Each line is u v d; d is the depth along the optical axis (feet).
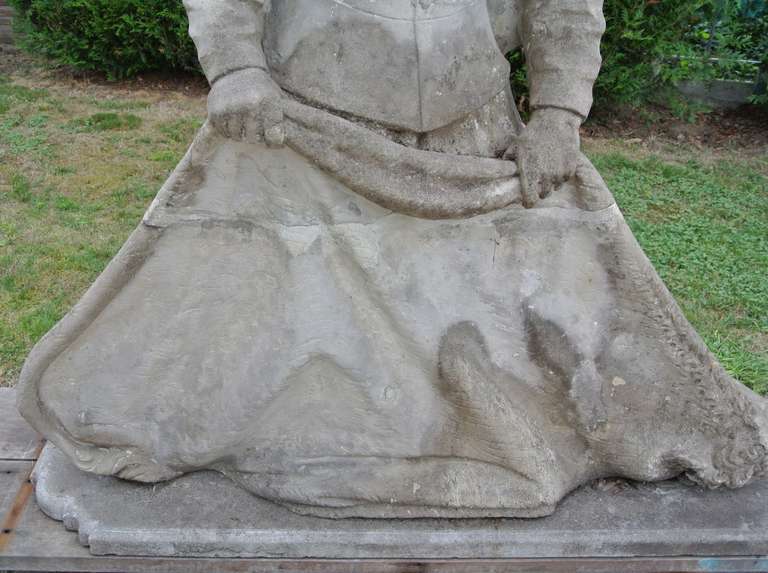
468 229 6.66
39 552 6.79
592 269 6.78
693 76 20.04
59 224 15.17
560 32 6.20
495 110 6.57
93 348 6.91
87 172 17.43
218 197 6.52
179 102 22.00
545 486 6.83
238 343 6.83
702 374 6.95
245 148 6.30
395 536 6.81
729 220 16.30
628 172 18.19
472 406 6.75
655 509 7.13
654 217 16.22
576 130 6.32
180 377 6.93
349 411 6.93
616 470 7.22
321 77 6.06
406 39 5.94
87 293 6.72
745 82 21.94
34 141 18.79
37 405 7.02
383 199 6.12
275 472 7.01
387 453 6.93
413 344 6.77
